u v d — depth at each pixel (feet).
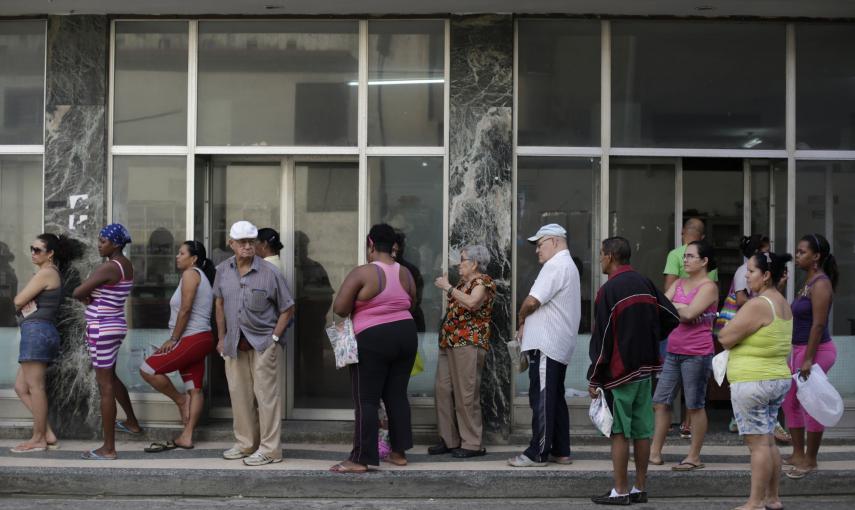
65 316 24.95
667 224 26.11
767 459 18.95
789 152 25.70
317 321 26.30
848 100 25.84
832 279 21.61
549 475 21.09
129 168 25.71
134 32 25.73
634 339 19.33
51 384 24.89
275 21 25.79
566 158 25.54
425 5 24.53
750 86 25.80
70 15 25.22
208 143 25.73
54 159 25.17
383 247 21.71
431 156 25.43
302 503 20.61
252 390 22.48
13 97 25.86
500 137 24.73
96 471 21.20
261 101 25.73
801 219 25.84
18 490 21.18
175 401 24.09
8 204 25.99
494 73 24.80
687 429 25.13
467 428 23.07
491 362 24.50
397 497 21.02
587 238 25.57
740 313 18.85
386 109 25.58
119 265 23.04
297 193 26.40
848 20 25.61
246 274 21.89
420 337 25.31
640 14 25.32
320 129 25.67
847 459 22.99
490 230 24.66
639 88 25.68
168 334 25.54
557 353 21.71
